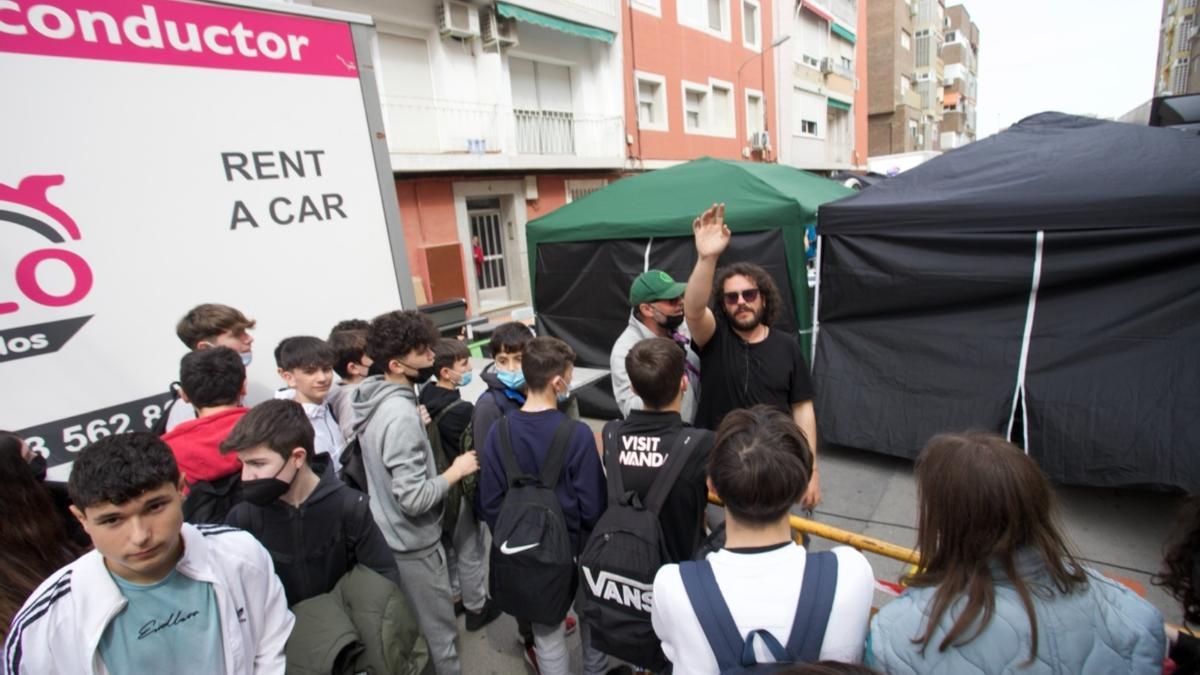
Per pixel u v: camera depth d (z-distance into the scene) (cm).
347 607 156
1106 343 337
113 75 206
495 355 252
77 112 199
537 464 185
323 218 269
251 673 131
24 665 108
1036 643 103
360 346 260
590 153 1245
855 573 118
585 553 161
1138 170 338
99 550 109
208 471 179
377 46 878
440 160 905
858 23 2503
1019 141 420
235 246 240
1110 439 329
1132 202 320
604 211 586
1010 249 362
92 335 204
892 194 416
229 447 147
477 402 242
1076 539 323
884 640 117
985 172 400
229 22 235
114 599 114
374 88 286
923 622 114
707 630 115
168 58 219
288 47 253
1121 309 335
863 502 380
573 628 262
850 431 420
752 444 122
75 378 201
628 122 1283
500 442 192
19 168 188
